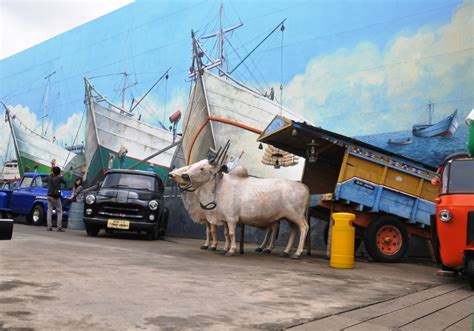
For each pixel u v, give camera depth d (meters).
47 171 22.38
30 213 16.55
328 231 10.71
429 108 11.14
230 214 9.38
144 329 3.55
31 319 3.60
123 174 13.83
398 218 9.81
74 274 5.72
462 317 4.77
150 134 17.73
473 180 7.06
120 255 8.26
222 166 9.48
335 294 5.54
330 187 11.73
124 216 12.62
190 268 7.05
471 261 6.48
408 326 4.28
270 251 10.71
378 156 9.68
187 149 16.16
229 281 5.99
